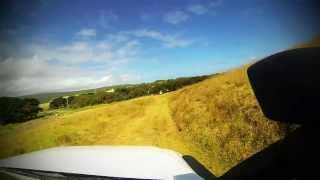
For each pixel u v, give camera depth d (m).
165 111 7.56
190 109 7.24
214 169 6.25
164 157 1.34
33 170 1.40
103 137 7.60
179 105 7.46
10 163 1.48
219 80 7.16
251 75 0.49
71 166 1.36
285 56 0.48
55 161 1.45
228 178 0.59
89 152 1.49
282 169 0.52
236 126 6.54
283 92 0.46
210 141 6.77
